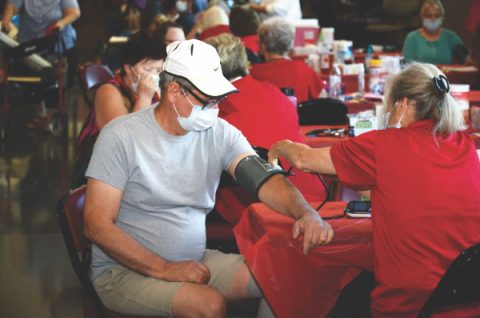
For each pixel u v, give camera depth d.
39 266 5.78
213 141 3.58
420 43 9.29
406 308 3.27
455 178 3.28
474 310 3.23
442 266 3.22
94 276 3.62
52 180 8.12
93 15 18.17
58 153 9.28
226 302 3.61
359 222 3.72
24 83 9.97
